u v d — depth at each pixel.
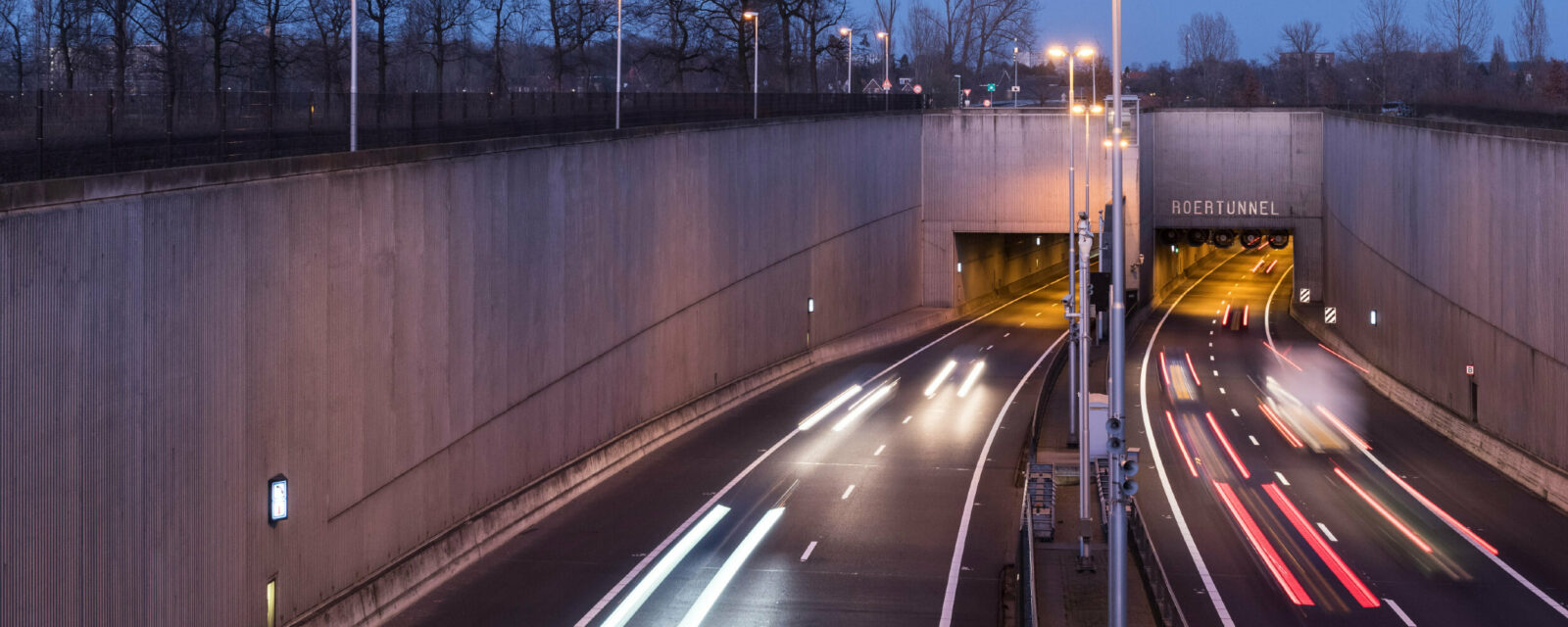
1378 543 29.73
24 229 14.62
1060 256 117.50
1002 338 69.44
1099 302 32.31
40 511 14.91
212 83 55.91
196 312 17.98
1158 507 33.56
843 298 63.59
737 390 48.44
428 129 28.97
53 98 17.61
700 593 25.31
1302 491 35.38
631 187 37.81
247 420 19.31
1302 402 50.81
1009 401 50.25
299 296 20.77
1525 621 23.75
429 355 25.66
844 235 63.38
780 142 53.69
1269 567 27.72
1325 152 78.19
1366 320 59.94
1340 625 23.61
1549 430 33.91
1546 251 33.81
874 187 68.50
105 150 18.52
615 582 25.98
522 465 30.73
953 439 42.41
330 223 21.75
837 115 61.78
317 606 21.42
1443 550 29.05
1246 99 167.88
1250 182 81.62
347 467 22.48
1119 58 21.20
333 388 21.94
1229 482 36.56
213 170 18.39
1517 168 36.31
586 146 34.28
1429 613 24.27
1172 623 21.08
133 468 16.62
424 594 24.95
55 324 15.14
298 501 20.86
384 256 23.69
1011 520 31.62
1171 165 82.88
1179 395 52.53
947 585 26.05
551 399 32.31
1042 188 75.62
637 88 92.44
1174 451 41.22
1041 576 26.59
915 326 71.19
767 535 29.97
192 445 17.91
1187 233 91.88
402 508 24.70
